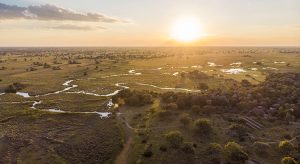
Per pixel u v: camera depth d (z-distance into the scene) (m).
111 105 93.62
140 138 64.69
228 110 78.44
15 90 116.56
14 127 73.31
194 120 71.06
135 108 87.75
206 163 53.50
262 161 54.69
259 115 74.75
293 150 57.72
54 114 83.75
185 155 55.88
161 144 60.25
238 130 65.31
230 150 55.66
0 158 56.72
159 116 75.06
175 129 67.50
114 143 63.81
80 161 56.38
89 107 91.94
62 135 68.38
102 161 56.72
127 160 56.66
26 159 56.56
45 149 60.91
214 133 64.88
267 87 99.00
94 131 71.00
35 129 72.25
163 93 100.50
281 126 69.69
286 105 79.06
